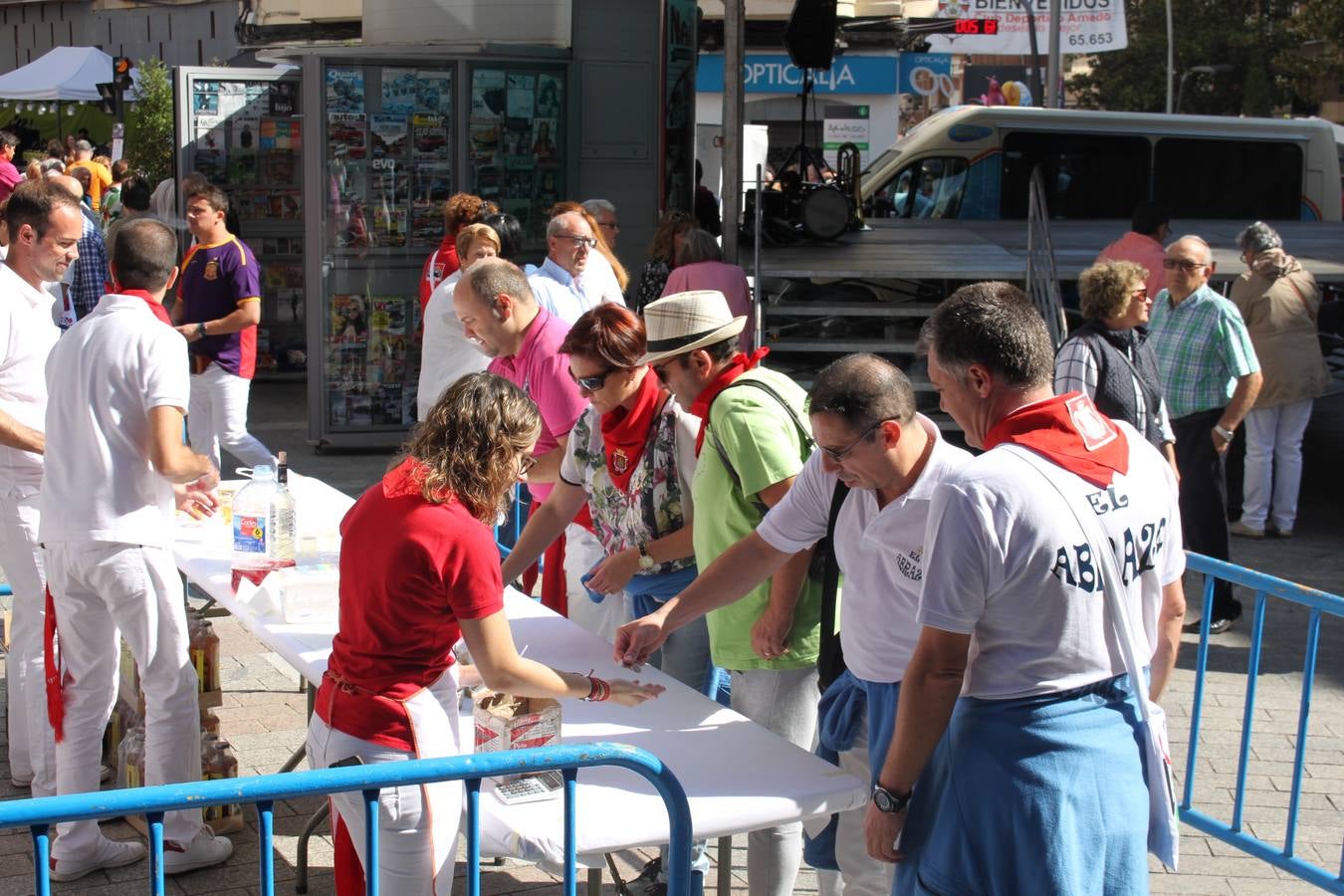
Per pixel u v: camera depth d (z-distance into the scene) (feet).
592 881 12.05
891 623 10.20
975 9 97.81
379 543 9.11
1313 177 57.36
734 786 9.54
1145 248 30.27
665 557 12.71
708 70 95.35
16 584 15.01
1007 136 56.75
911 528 9.94
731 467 11.77
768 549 11.09
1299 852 14.80
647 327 12.23
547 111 36.65
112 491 12.82
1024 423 8.61
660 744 10.32
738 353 12.31
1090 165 56.85
